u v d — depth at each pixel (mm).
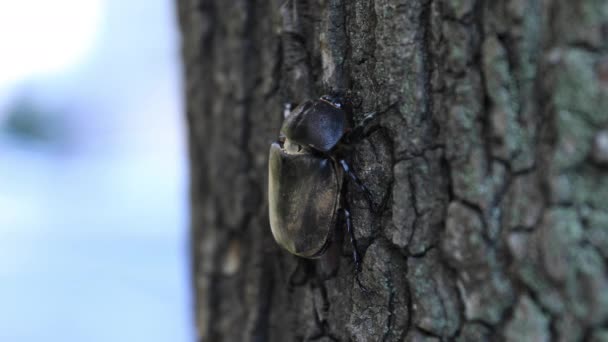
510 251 462
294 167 500
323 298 504
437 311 474
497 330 465
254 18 533
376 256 486
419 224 477
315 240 496
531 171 460
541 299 458
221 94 549
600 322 451
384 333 484
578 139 452
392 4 479
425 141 476
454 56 469
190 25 563
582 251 452
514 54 461
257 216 537
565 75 453
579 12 451
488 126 465
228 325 551
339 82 497
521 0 459
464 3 467
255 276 536
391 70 480
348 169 494
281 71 518
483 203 466
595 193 452
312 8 505
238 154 541
